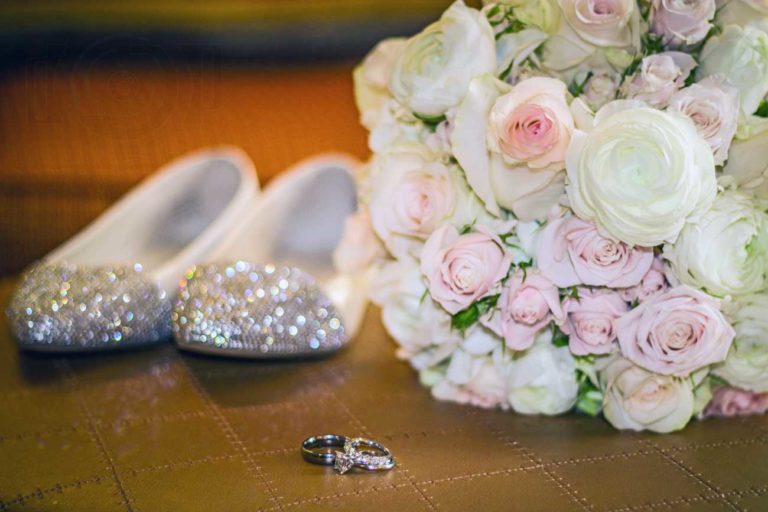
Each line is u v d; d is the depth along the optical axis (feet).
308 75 3.67
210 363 2.49
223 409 2.27
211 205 2.92
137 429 2.18
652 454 2.10
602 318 2.13
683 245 2.08
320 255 2.92
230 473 2.02
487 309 2.17
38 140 3.20
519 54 2.16
